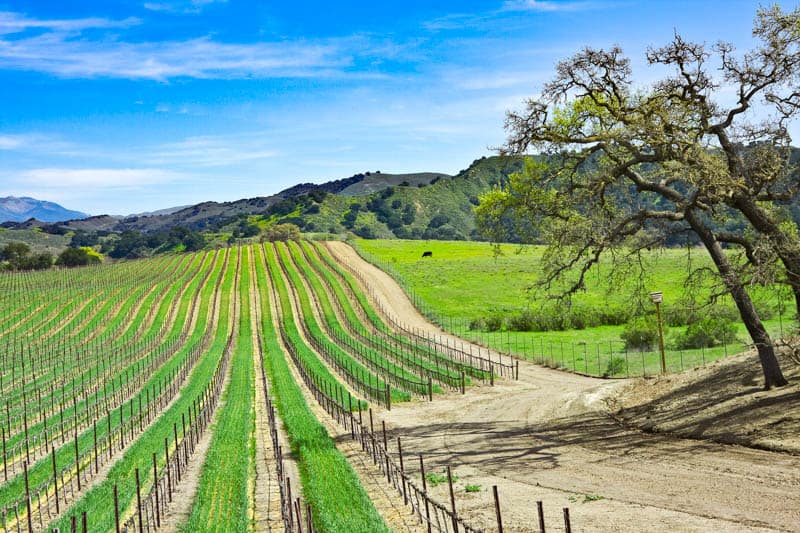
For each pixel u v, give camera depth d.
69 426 38.16
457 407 39.81
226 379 56.84
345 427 34.16
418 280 110.25
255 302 103.31
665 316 58.62
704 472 20.22
